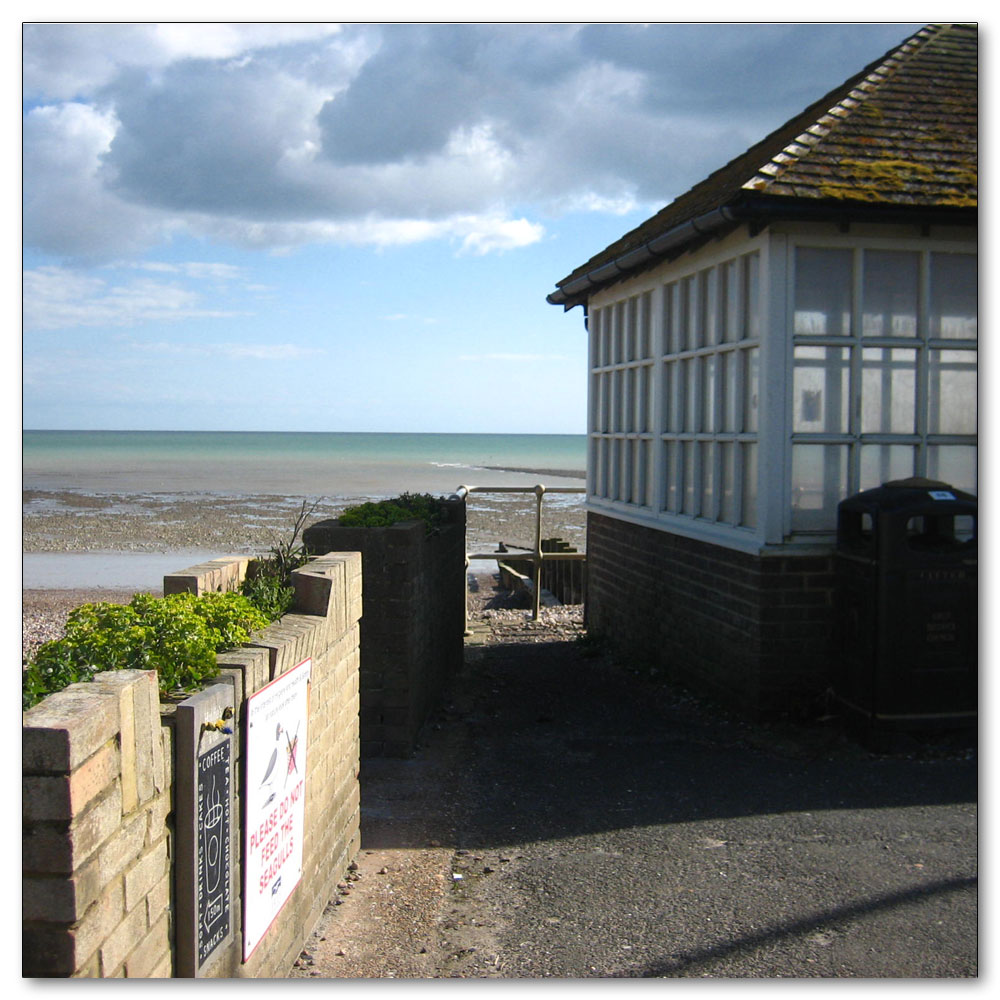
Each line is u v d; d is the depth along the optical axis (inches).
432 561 308.8
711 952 152.9
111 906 90.8
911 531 270.5
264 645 136.6
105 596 610.9
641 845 198.8
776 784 233.0
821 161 274.8
